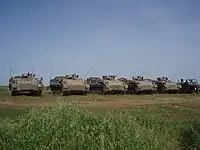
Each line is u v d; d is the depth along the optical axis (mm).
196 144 11086
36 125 8898
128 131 9773
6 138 8688
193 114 19250
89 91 35219
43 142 8414
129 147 8992
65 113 9445
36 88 30047
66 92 32031
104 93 34812
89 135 8680
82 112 9812
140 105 22469
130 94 37062
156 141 10391
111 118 10305
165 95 36062
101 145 8438
